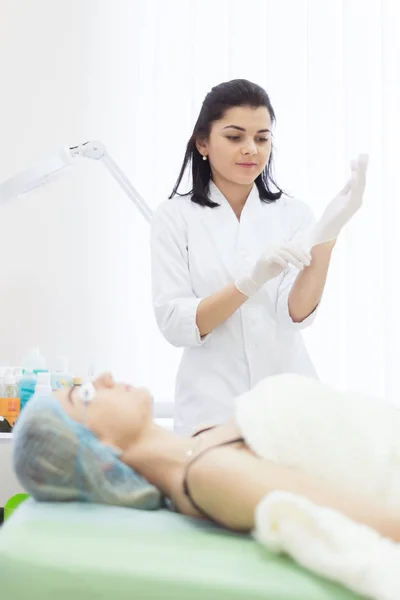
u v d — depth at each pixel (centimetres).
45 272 265
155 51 264
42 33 272
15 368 240
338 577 87
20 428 113
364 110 259
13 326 262
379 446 111
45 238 265
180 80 263
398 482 108
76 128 269
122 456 118
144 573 90
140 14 270
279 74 261
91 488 112
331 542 89
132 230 265
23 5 272
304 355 189
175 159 261
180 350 256
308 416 112
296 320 177
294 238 191
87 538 97
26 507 112
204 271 184
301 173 259
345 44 261
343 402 118
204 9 262
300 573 90
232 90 178
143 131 266
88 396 117
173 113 262
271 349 182
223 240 186
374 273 253
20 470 113
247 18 262
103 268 265
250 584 88
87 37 273
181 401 184
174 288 181
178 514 114
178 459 116
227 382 180
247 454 108
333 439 111
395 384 249
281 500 93
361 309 252
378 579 84
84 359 262
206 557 93
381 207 256
